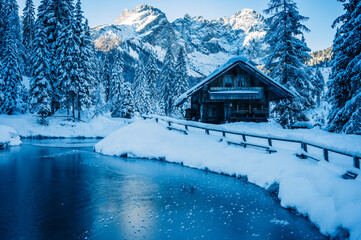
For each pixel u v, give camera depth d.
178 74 49.09
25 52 56.66
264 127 21.16
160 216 7.04
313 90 25.80
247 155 12.84
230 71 25.31
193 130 18.83
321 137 14.73
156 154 16.98
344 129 16.69
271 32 27.30
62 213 7.14
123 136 19.50
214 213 7.35
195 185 10.62
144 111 62.12
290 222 6.75
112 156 18.41
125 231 6.01
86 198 8.61
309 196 7.33
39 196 8.76
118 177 11.95
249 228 6.32
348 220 5.46
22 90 44.00
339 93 18.19
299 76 25.66
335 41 17.98
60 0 40.12
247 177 11.51
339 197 6.27
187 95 24.69
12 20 54.62
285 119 26.25
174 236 5.79
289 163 9.95
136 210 7.49
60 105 39.12
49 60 37.47
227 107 24.64
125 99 50.41
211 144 15.61
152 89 69.31
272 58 27.00
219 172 12.94
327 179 7.33
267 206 8.06
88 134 35.47
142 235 5.81
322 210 6.45
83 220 6.65
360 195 5.88
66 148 23.33
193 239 5.66
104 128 37.19
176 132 18.53
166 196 8.98
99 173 12.76
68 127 35.66
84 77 37.81
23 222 6.45
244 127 21.11
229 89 24.67
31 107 36.38
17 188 9.75
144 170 13.59
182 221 6.70
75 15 37.81
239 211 7.54
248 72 24.33
